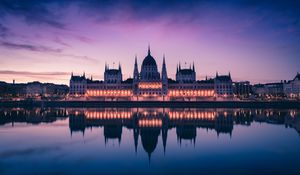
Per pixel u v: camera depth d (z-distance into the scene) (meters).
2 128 90.00
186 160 50.66
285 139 69.56
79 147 61.31
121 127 91.62
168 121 107.50
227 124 98.25
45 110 173.62
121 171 44.97
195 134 77.56
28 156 53.34
